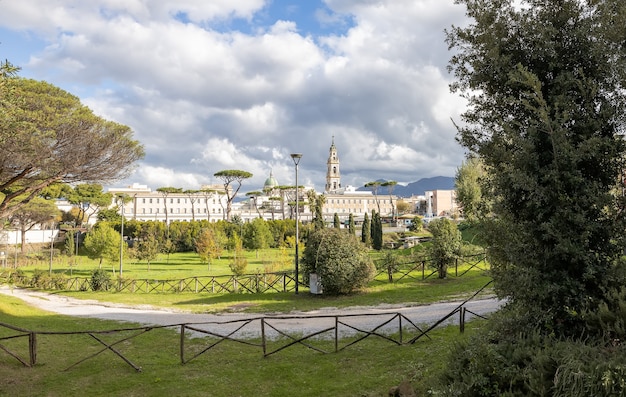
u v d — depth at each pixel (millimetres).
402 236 65688
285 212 127250
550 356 4551
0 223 29875
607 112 5324
